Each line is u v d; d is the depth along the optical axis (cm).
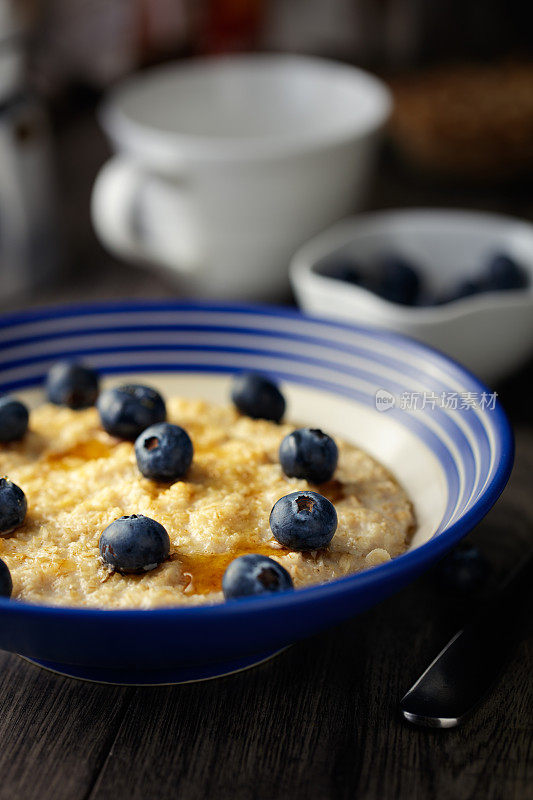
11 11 60
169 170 57
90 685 38
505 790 35
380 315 50
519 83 76
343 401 46
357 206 62
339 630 40
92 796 35
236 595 35
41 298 61
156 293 62
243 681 38
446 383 44
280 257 60
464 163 69
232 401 45
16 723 37
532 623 40
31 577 38
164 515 39
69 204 72
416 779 35
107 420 43
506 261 55
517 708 37
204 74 67
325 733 37
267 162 56
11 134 59
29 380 47
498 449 39
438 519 40
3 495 39
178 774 36
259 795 35
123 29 92
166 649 34
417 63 93
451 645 38
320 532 38
